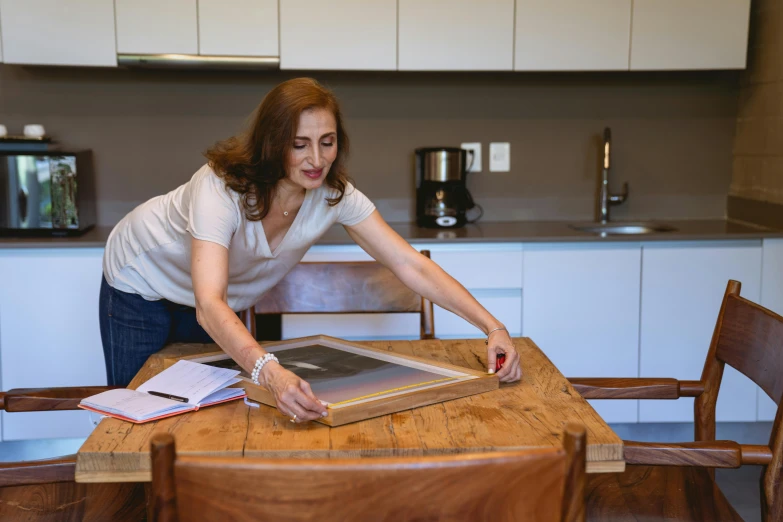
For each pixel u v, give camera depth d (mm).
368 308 1982
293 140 1338
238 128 3236
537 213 3383
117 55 2836
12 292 2695
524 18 2938
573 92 3332
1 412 2730
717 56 2988
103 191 3219
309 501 789
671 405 2900
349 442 1111
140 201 3236
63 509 1454
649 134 3371
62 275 2701
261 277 1713
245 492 782
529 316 2855
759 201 3121
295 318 2799
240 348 1256
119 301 1849
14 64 2951
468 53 2943
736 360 1591
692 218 3420
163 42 2846
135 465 1076
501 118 3330
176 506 782
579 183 3377
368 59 2922
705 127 3373
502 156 3344
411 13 2912
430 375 1385
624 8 2955
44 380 2740
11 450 2824
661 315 2867
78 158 2863
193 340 1953
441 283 1615
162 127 3213
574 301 2852
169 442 766
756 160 3174
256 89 3229
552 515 806
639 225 3271
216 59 2865
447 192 3100
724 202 3416
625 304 2857
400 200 3342
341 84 3266
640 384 1673
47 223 2820
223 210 1402
